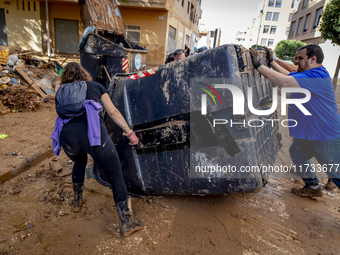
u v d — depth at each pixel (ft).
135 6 50.01
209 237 7.57
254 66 8.13
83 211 8.59
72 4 50.55
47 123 16.96
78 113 6.97
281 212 9.11
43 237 7.25
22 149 12.37
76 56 51.93
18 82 22.12
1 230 7.41
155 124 8.20
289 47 59.36
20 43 52.19
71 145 7.06
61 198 9.16
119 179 7.43
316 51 8.41
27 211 8.39
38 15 50.75
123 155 8.98
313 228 8.27
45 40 52.13
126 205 7.43
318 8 65.72
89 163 11.83
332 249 7.32
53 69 28.96
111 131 8.97
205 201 9.55
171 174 8.43
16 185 9.95
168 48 57.47
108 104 7.42
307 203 9.86
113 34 20.88
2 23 51.39
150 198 9.52
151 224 8.08
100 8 19.42
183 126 7.70
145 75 8.28
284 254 7.04
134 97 8.46
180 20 67.00
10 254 6.56
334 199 10.30
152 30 53.67
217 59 6.92
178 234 7.66
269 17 150.51
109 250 6.91
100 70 18.04
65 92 6.98
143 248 7.05
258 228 8.13
